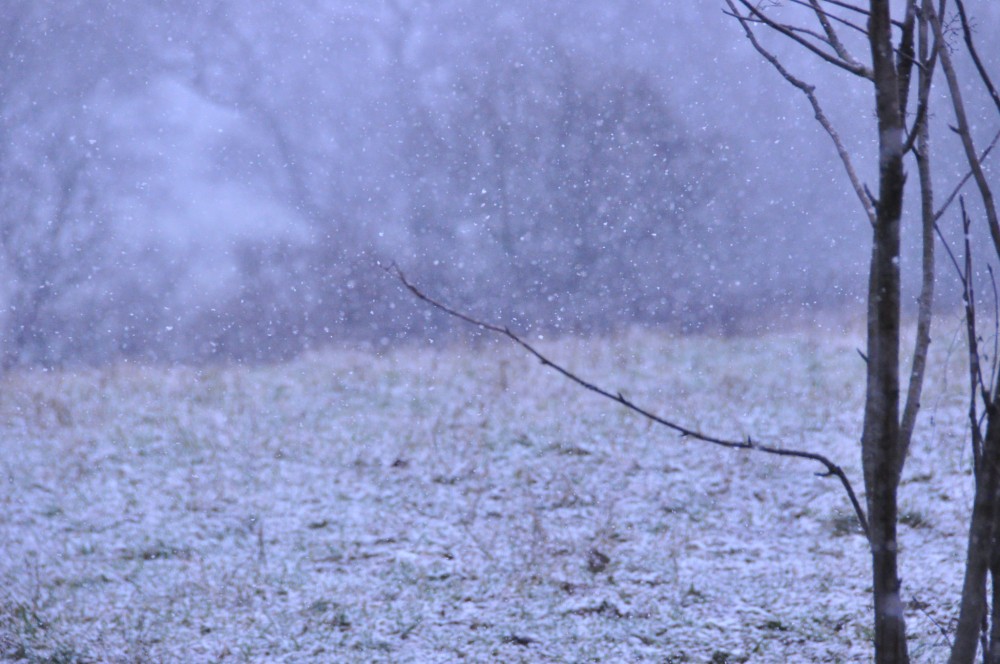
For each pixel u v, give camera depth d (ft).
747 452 46.83
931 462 42.98
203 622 31.30
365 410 59.26
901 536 36.17
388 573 35.40
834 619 29.78
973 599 10.19
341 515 42.11
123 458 50.90
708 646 28.66
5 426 57.67
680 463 46.52
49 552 38.29
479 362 71.41
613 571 34.63
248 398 63.67
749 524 39.01
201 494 45.16
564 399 58.70
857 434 49.03
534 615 31.17
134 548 38.73
